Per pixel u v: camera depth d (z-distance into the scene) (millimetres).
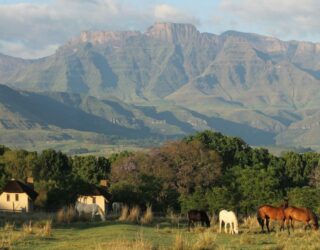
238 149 96812
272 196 61875
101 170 98500
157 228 38062
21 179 89125
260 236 35281
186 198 66062
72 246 28266
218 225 42031
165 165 83688
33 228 36250
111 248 25625
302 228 38688
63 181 76250
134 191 75375
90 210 50531
